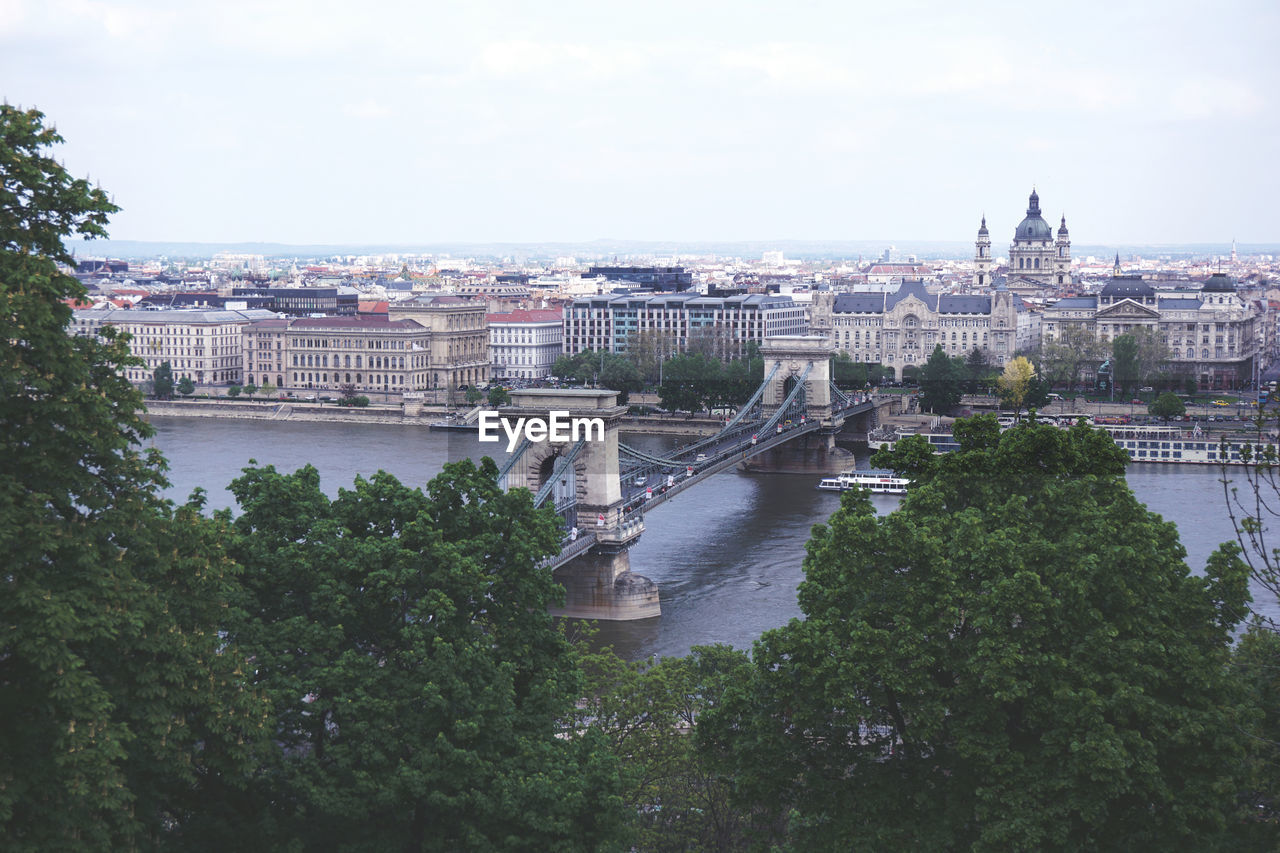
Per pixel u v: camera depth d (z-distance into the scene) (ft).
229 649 296.10
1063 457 359.66
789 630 319.47
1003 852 279.49
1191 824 288.10
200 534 295.48
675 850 344.08
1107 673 295.69
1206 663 299.58
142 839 276.41
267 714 289.74
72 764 242.99
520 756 307.78
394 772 299.17
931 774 307.37
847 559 326.65
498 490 363.15
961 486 357.00
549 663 344.90
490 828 300.40
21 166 269.85
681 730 380.99
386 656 332.80
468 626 328.49
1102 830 291.99
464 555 337.31
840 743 315.99
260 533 339.36
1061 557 314.14
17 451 266.98
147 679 268.82
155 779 282.36
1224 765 286.66
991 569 311.27
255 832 292.20
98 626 255.50
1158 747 291.99
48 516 263.08
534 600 343.05
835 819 304.71
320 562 330.13
